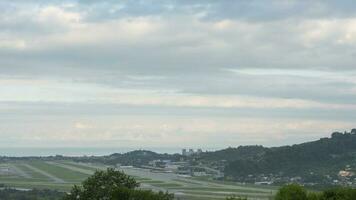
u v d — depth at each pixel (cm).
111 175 5953
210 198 17500
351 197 5894
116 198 5631
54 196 16300
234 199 6575
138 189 5941
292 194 5878
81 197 5819
